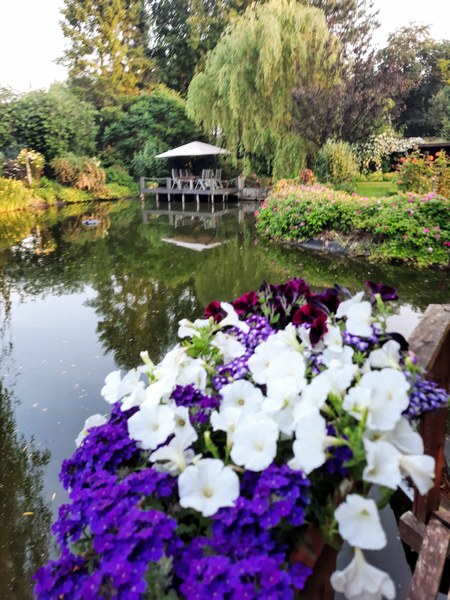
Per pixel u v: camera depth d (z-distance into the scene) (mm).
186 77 25859
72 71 26516
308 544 834
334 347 1092
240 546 747
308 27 13617
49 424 2938
